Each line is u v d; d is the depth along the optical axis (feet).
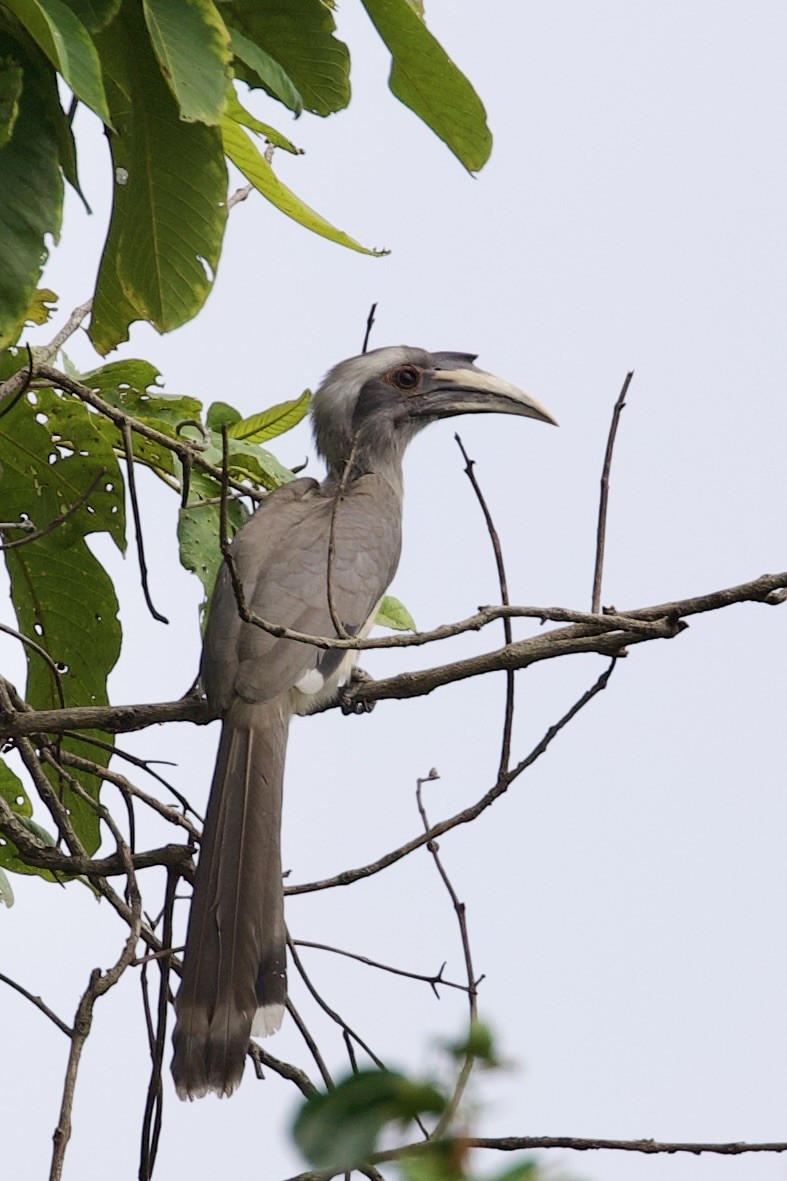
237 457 38.78
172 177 32.32
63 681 40.81
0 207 28.25
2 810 32.09
